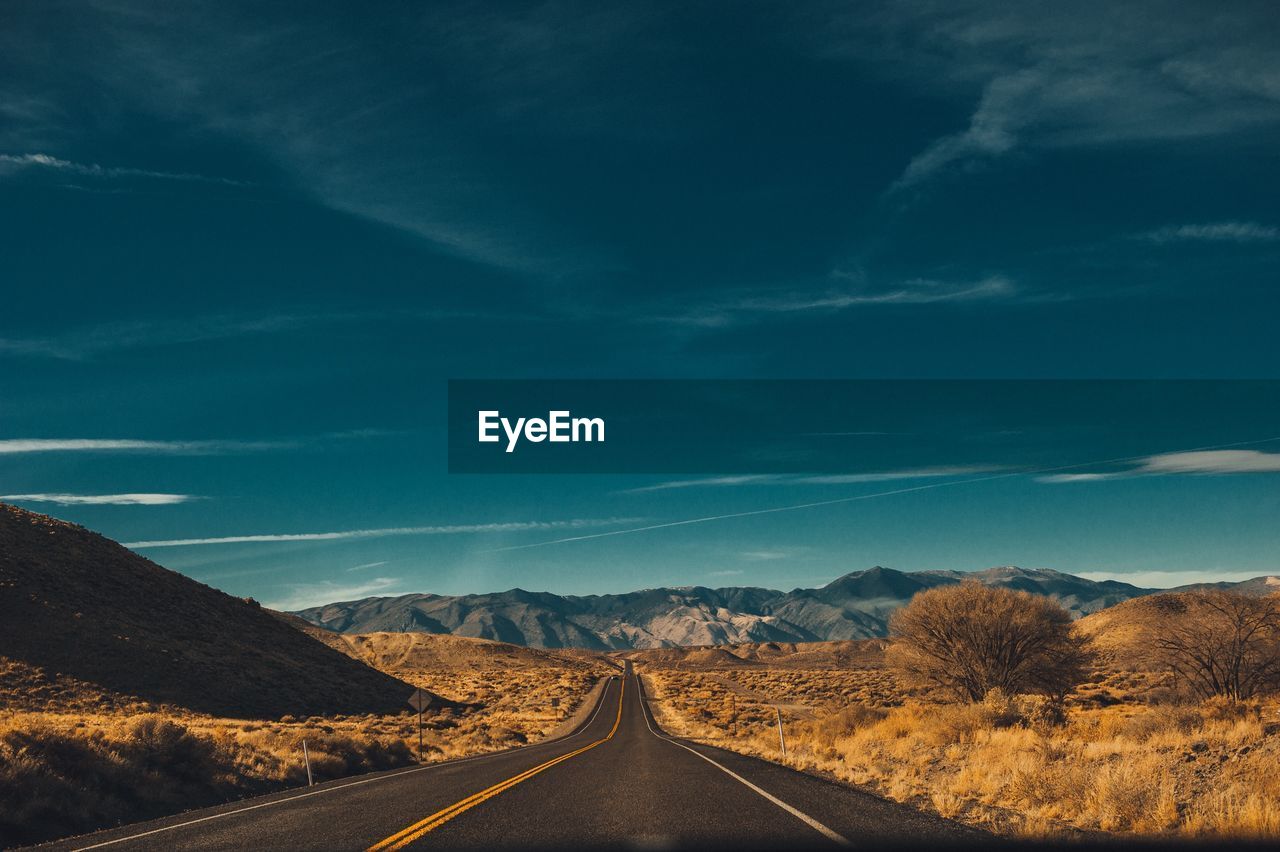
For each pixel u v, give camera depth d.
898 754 21.53
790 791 14.62
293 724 50.66
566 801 13.81
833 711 48.25
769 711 67.06
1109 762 14.60
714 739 41.72
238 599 92.31
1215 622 34.31
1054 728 23.44
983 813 11.82
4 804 14.51
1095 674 68.62
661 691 112.88
